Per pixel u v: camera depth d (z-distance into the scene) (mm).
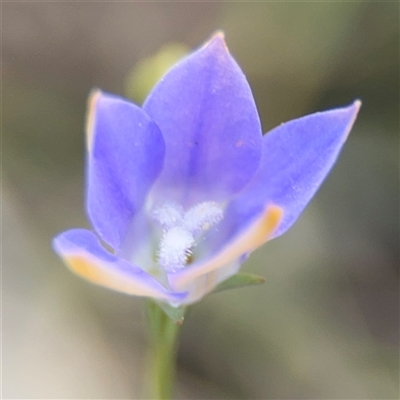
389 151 165
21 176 156
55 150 162
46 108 164
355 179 165
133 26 169
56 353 132
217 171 97
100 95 90
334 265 154
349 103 166
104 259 90
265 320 141
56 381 128
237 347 140
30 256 143
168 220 98
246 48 162
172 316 95
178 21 169
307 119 95
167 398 99
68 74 167
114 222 94
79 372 131
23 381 125
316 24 156
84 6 168
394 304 154
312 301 148
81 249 89
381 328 151
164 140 96
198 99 95
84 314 140
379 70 162
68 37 167
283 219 94
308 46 159
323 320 147
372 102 166
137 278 91
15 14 166
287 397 138
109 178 94
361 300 153
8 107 162
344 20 155
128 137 94
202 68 95
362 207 163
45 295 138
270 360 140
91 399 129
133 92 109
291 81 163
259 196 96
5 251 142
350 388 140
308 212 158
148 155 96
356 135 168
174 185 98
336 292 153
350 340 147
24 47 166
